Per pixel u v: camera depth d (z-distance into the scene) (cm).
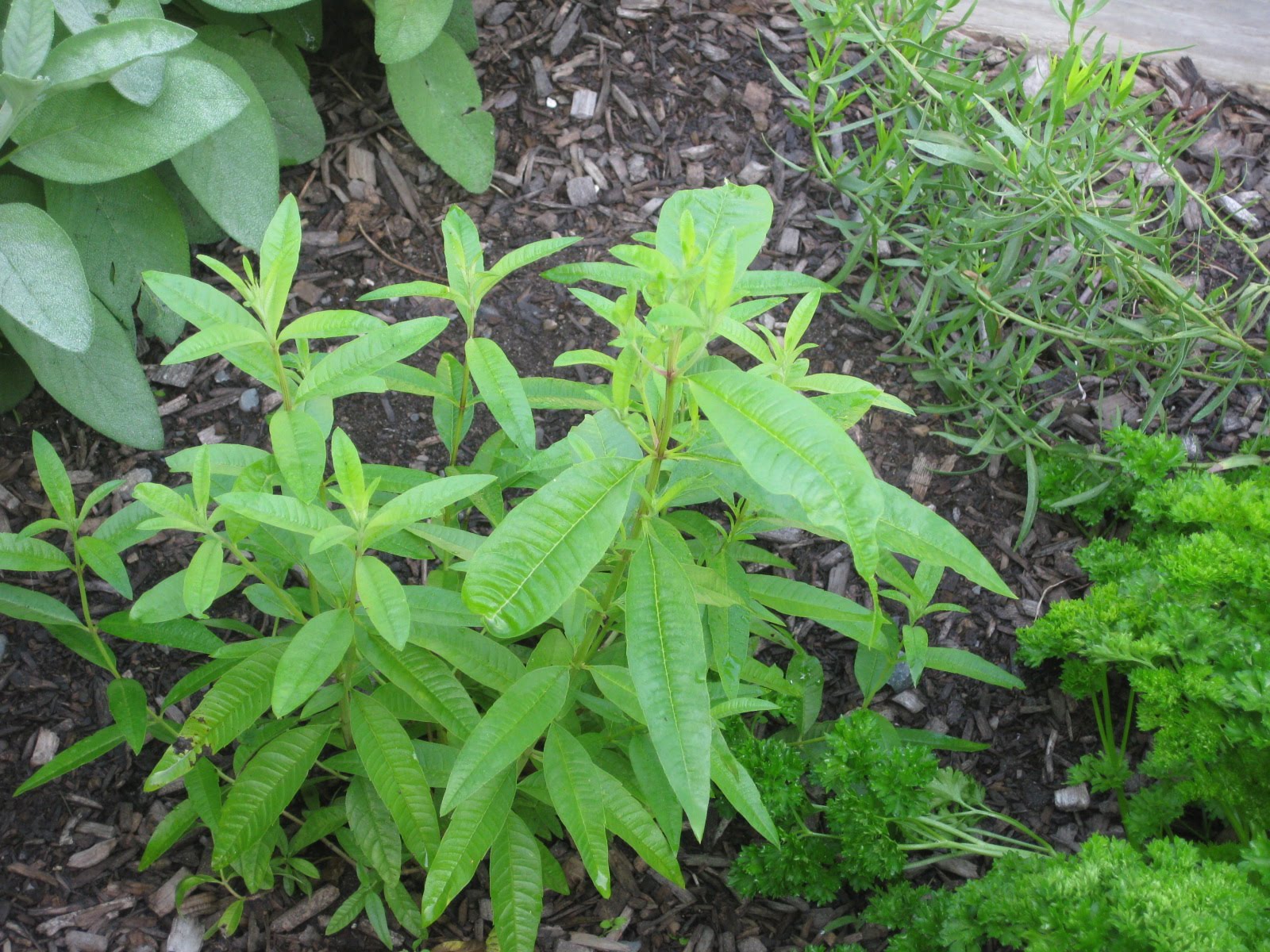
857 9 77
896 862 63
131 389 75
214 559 52
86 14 71
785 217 90
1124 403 84
